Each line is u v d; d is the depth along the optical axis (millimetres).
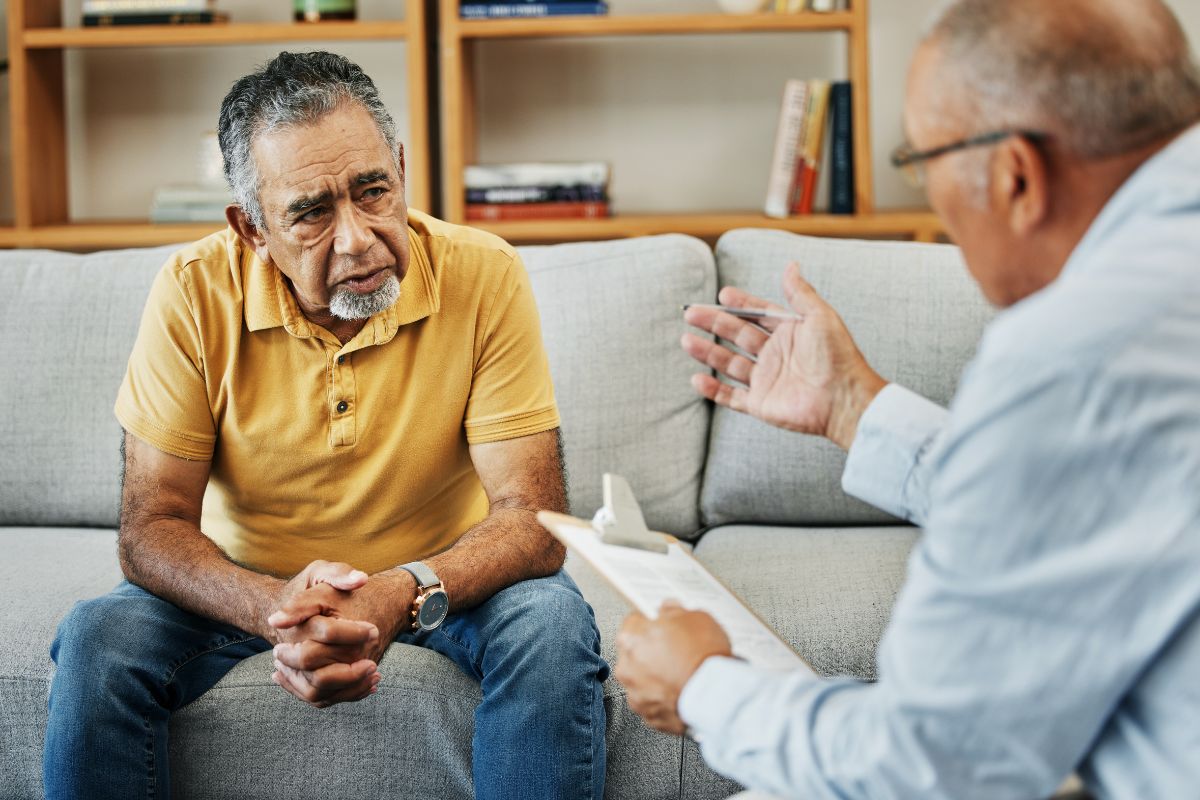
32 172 2707
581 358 2064
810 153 2629
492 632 1483
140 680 1436
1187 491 723
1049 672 750
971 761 778
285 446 1568
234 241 1603
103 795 1401
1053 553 743
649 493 2062
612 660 1602
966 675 767
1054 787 783
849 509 2035
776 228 2580
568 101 2893
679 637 963
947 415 1128
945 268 2078
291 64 1443
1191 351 729
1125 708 780
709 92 2873
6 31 2949
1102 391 727
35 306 2131
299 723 1509
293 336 1554
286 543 1614
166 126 2930
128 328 2104
